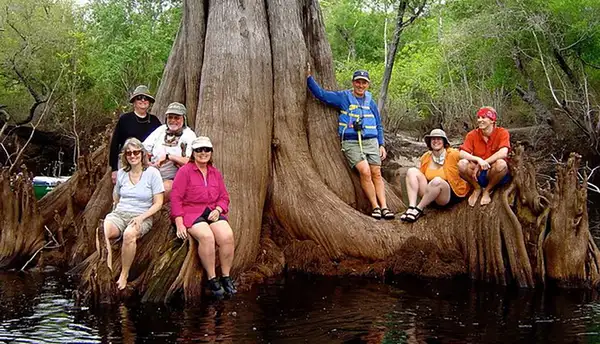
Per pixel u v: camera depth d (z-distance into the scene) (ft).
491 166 26.40
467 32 94.43
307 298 23.21
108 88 111.45
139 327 19.10
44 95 109.60
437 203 28.14
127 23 108.99
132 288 22.74
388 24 183.21
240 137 27.76
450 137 117.50
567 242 25.25
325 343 17.62
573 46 86.53
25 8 108.58
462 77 121.39
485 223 26.40
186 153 25.40
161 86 32.63
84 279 23.31
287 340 17.85
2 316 20.29
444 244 27.53
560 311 21.48
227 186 26.63
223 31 29.48
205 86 28.68
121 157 23.70
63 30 110.11
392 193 32.04
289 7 31.68
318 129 30.89
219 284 23.07
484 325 19.63
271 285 25.48
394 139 98.07
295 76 30.89
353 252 28.09
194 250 22.85
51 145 106.32
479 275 26.58
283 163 29.91
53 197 31.71
